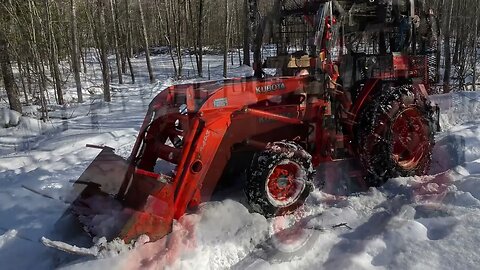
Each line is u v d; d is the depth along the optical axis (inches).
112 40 872.9
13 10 521.0
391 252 137.6
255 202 154.0
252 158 163.9
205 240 142.5
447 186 177.8
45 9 577.0
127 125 387.9
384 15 186.9
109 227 141.2
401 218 156.4
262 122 167.2
